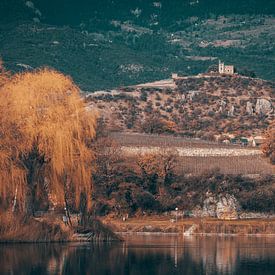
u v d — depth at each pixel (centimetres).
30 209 19088
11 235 18675
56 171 18950
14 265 16288
